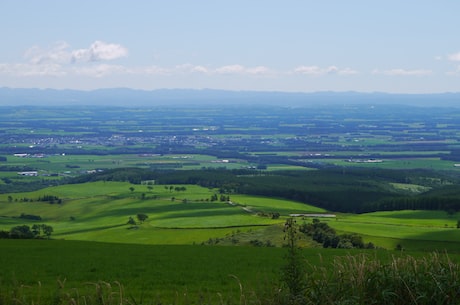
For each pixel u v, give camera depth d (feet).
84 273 97.66
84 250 150.30
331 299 37.40
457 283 38.88
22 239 196.03
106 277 92.02
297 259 39.09
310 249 142.10
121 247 163.53
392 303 38.09
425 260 42.91
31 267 107.86
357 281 39.42
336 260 42.96
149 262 116.88
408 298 38.75
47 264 113.39
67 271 101.14
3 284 79.87
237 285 76.43
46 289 74.23
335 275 41.14
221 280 84.33
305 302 37.42
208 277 89.35
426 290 38.65
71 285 80.84
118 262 117.50
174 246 170.09
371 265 41.39
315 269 43.60
